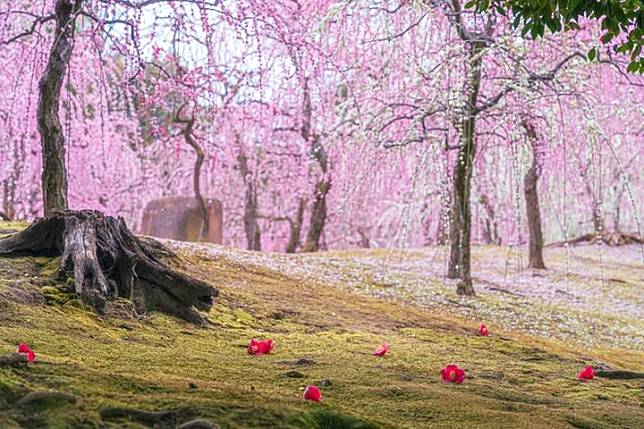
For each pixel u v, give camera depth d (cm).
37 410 220
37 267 494
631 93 1013
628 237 1925
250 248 1497
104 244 497
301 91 1216
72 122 1120
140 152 1430
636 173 1711
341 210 1105
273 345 475
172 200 1345
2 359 259
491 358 540
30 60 892
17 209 1270
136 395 245
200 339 463
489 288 1130
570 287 1274
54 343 354
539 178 1277
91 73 1113
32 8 925
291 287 800
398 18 1024
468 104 910
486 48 885
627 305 1155
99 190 1341
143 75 782
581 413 338
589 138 963
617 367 623
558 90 931
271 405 246
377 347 520
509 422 288
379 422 258
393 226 1755
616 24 414
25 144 970
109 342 389
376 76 1088
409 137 952
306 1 1101
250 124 1305
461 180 962
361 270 1085
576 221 1691
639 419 336
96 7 694
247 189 1480
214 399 249
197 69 984
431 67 1055
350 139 1089
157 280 502
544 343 732
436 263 1306
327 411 252
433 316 786
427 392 330
